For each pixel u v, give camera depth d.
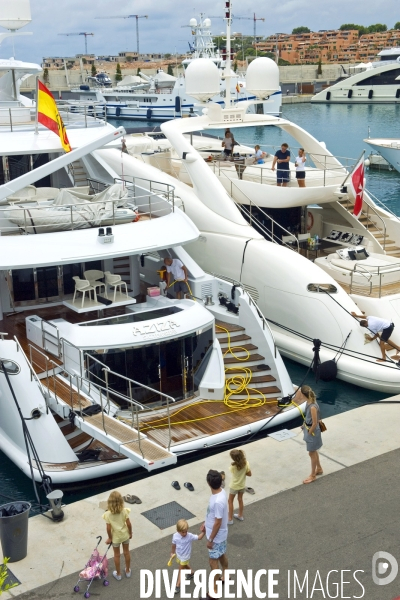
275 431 11.84
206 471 10.16
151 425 11.45
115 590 7.46
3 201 13.73
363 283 15.50
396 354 14.06
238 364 13.00
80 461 10.44
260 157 19.12
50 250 11.98
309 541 8.27
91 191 15.90
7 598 7.39
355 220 17.81
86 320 12.96
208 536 7.19
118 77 126.19
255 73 18.45
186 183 18.58
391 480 9.67
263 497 9.28
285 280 14.93
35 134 14.46
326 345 14.39
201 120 18.08
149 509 9.12
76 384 11.27
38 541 8.47
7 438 11.34
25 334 12.75
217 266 16.48
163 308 12.48
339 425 11.52
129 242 12.51
